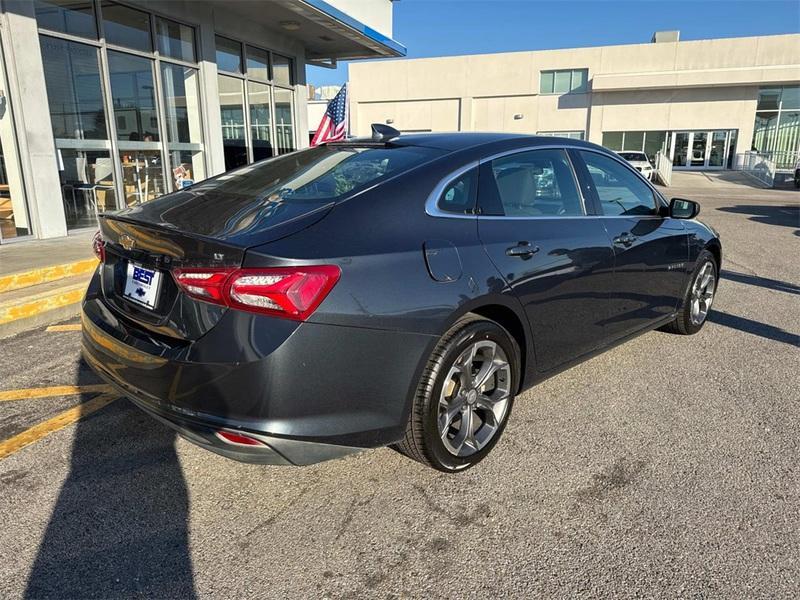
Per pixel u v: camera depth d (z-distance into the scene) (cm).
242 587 210
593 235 343
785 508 255
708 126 3234
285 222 235
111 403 350
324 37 1259
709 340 475
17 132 713
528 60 3419
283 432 218
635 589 209
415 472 284
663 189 2464
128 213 283
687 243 440
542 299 304
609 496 265
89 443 305
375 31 1257
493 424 293
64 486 268
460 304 257
